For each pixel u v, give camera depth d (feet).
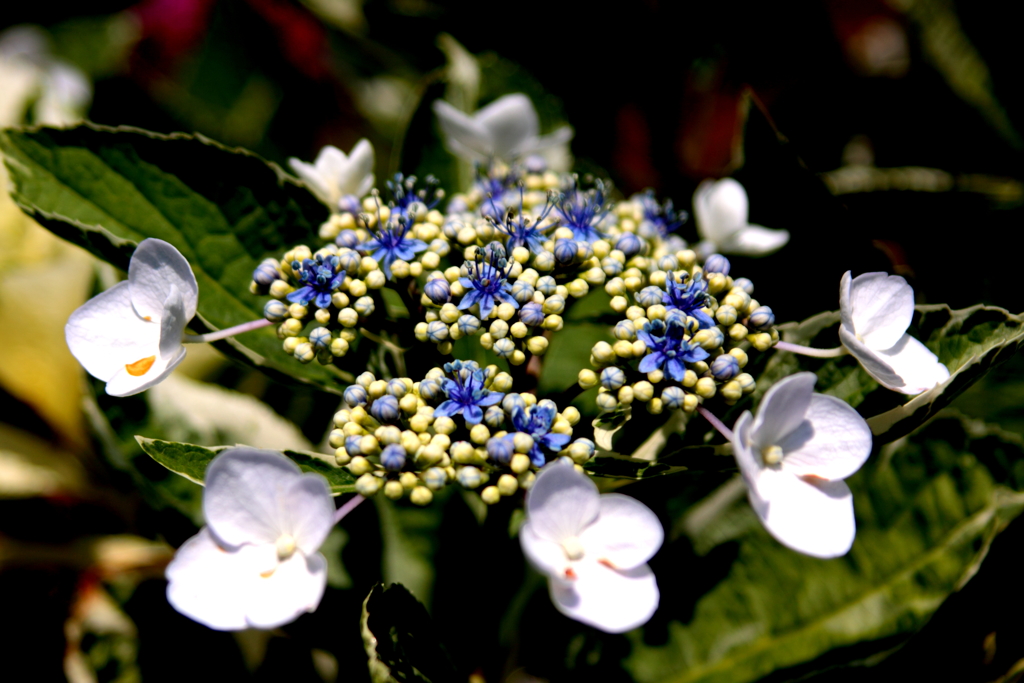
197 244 1.51
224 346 1.46
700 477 1.48
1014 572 1.49
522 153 1.62
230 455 1.31
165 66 2.29
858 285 1.40
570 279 1.46
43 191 1.48
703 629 1.56
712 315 1.41
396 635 1.39
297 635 1.55
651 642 1.56
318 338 1.42
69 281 1.68
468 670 1.50
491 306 1.41
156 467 1.56
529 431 1.37
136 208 1.50
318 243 1.53
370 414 1.41
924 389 1.38
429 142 1.68
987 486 1.50
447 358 1.45
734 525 1.58
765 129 1.58
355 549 1.59
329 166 1.54
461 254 1.49
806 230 1.59
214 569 1.33
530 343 1.41
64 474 1.74
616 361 1.41
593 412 1.54
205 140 1.49
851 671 1.49
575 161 1.78
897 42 2.36
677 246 1.54
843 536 1.34
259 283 1.44
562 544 1.33
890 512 1.53
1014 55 1.84
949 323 1.42
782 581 1.55
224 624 1.31
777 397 1.32
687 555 1.58
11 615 1.63
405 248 1.44
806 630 1.53
